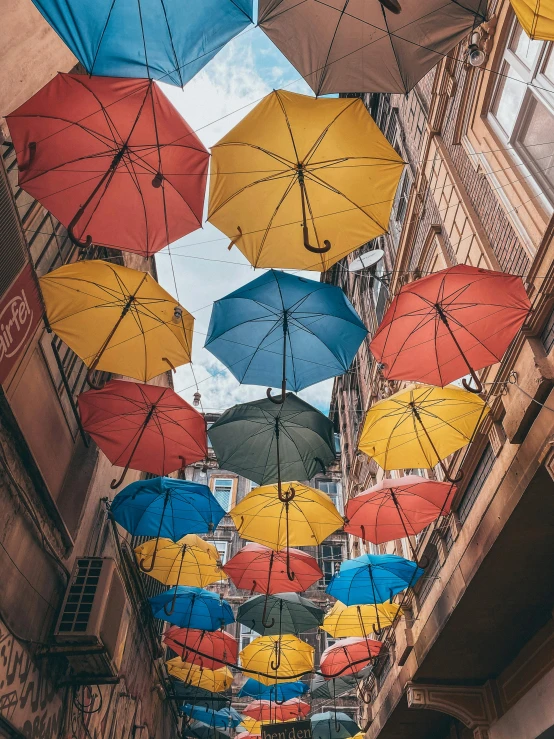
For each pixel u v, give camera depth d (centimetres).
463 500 723
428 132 838
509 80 621
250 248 496
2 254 471
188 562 950
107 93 413
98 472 827
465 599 696
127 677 962
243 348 611
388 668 1123
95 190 432
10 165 532
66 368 727
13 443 538
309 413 668
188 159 447
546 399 511
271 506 757
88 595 666
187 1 373
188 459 703
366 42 401
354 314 578
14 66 519
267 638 1108
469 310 516
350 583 852
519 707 757
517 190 577
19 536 561
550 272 501
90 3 371
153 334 591
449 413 622
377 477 1338
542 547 610
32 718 582
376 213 481
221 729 1540
